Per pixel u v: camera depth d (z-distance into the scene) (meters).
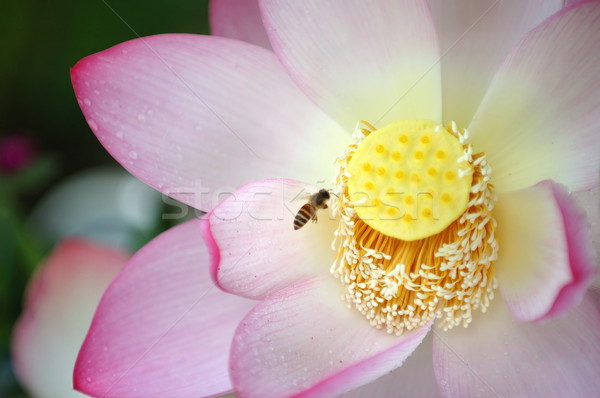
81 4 0.45
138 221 0.43
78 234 0.43
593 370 0.33
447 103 0.35
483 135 0.34
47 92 0.46
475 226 0.34
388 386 0.35
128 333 0.36
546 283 0.33
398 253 0.35
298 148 0.36
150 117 0.35
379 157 0.35
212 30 0.39
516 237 0.34
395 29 0.34
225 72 0.36
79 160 0.47
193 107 0.36
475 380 0.34
